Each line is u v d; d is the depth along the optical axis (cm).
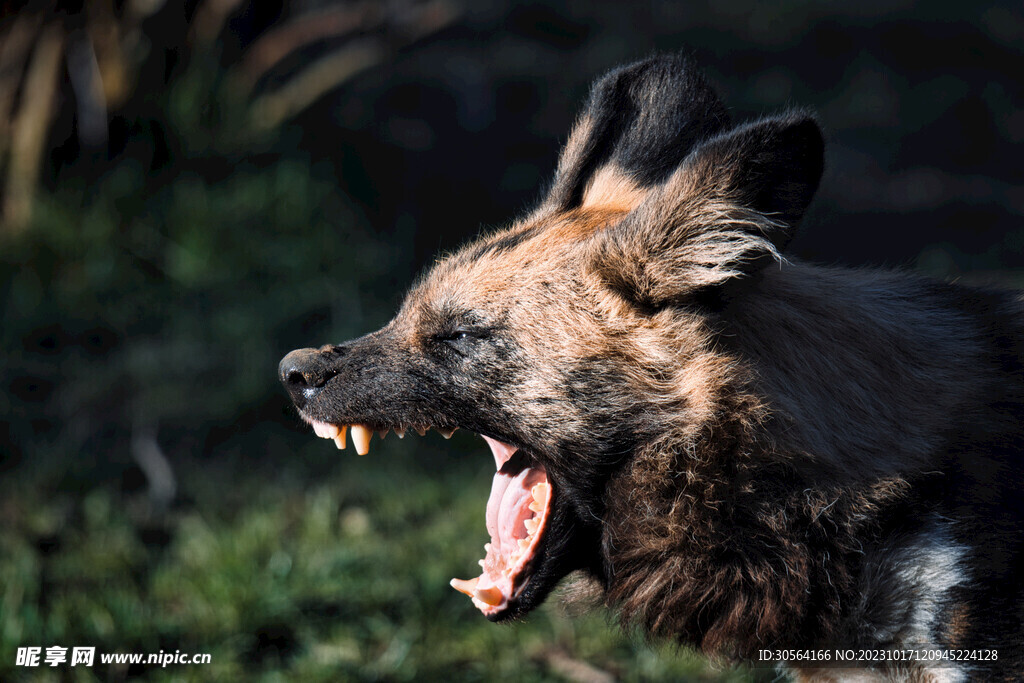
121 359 1445
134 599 1025
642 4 2919
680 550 695
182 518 1223
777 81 2708
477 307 708
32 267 1504
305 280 1602
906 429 674
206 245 1577
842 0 3152
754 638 698
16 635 941
